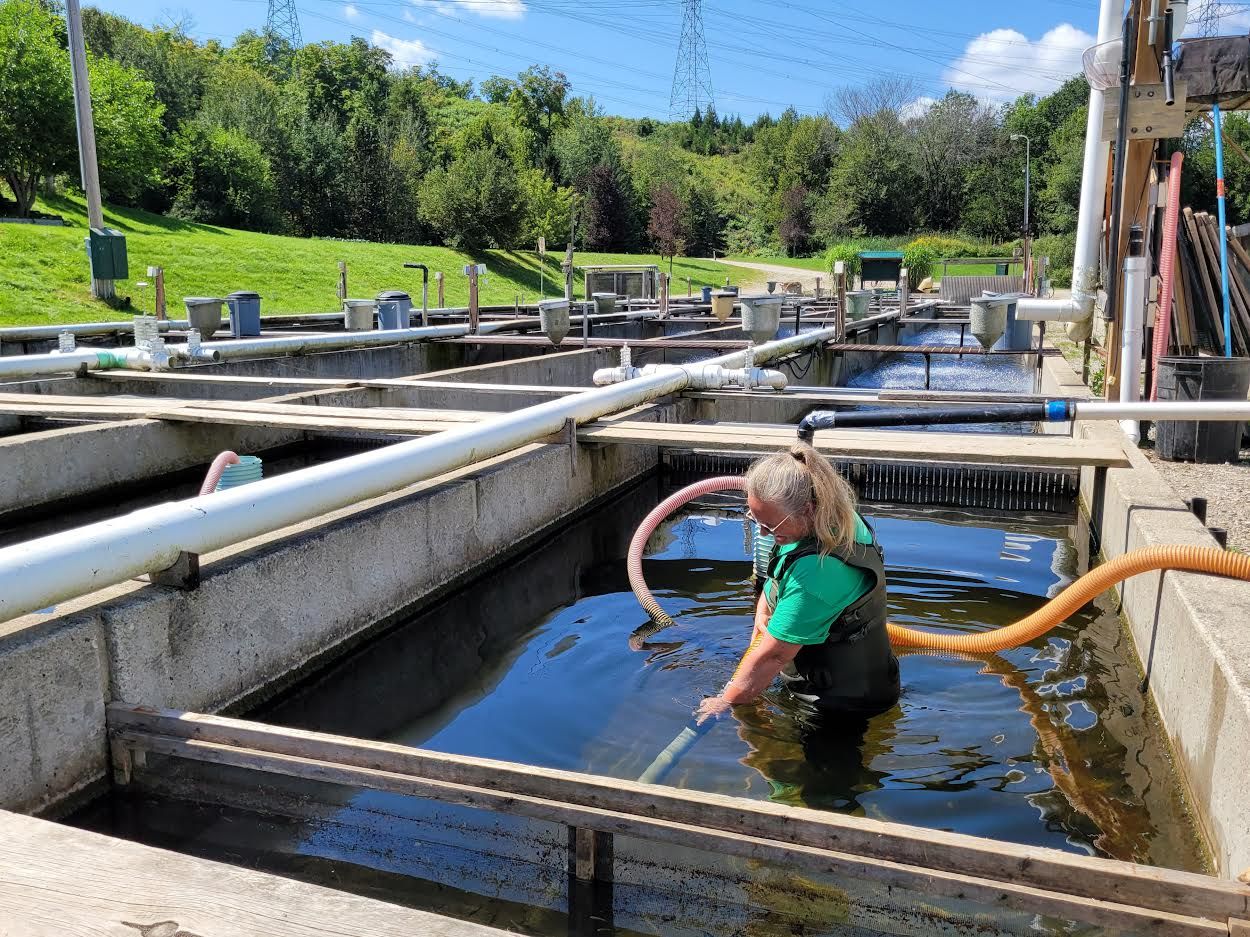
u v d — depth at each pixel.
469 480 6.21
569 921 2.92
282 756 3.31
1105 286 8.78
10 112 31.16
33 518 7.36
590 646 5.07
